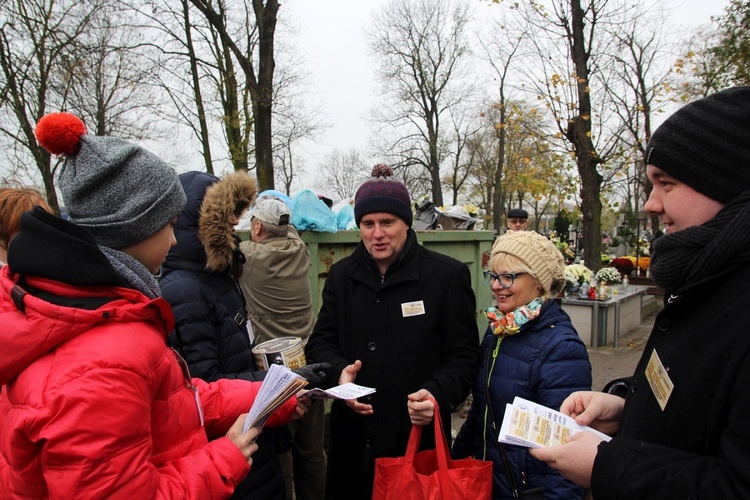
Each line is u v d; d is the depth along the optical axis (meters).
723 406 1.00
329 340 2.55
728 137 1.10
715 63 14.18
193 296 2.02
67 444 1.07
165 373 1.34
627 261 13.16
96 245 1.26
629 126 13.27
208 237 2.07
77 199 1.38
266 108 7.99
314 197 3.85
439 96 28.20
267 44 7.82
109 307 1.23
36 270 1.20
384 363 2.34
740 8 13.11
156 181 1.44
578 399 1.60
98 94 14.15
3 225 2.28
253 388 1.87
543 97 11.46
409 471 1.72
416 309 2.35
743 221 1.04
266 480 2.04
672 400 1.12
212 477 1.34
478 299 5.64
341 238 3.99
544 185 17.28
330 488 2.42
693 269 1.10
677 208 1.17
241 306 2.31
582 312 8.23
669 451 1.09
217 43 13.80
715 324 1.07
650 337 1.28
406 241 2.47
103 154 1.37
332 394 1.89
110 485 1.11
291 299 3.09
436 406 1.86
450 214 6.07
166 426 1.38
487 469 1.72
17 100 11.45
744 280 1.07
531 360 2.03
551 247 2.17
